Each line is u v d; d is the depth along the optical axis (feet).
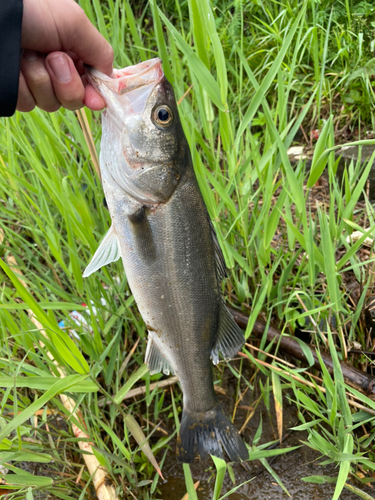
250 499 1.21
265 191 1.39
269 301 1.48
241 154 1.56
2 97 0.82
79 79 0.94
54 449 1.17
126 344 1.54
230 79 2.39
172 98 1.01
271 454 1.14
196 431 1.14
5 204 1.96
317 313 1.37
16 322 1.37
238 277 1.65
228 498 1.22
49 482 1.05
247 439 1.35
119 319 1.47
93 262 1.04
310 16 2.37
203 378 1.12
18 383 0.97
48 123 1.48
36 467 1.28
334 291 1.20
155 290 1.04
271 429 1.36
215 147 2.14
